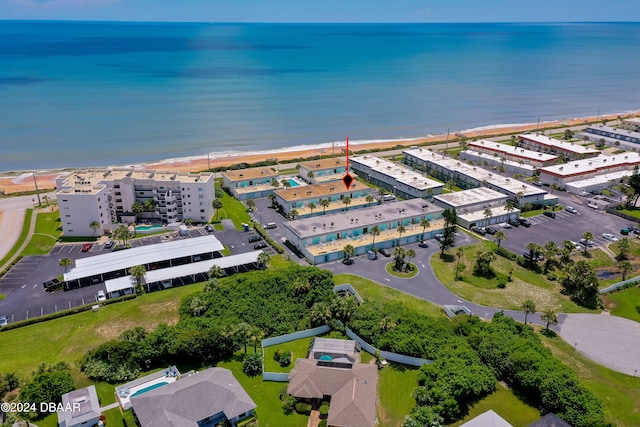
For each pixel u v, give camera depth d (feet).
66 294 404.77
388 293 408.05
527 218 573.74
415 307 387.14
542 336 353.72
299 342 347.36
